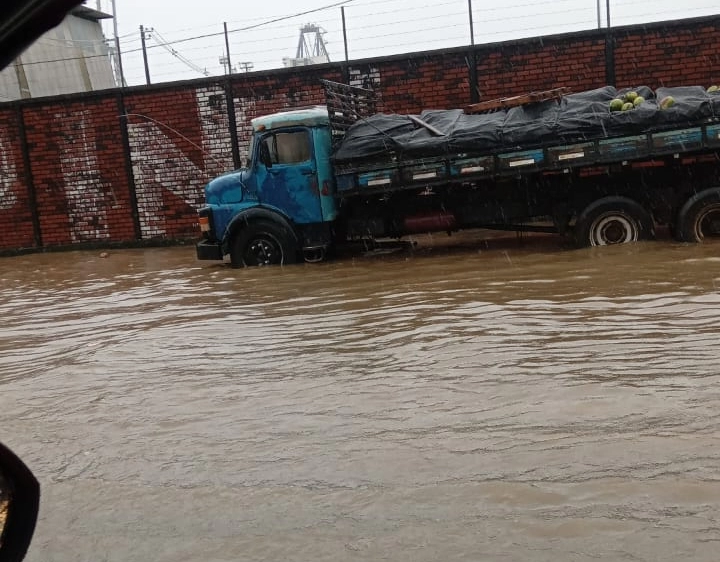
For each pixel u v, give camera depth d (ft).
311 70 49.42
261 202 36.91
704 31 44.68
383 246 39.01
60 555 9.71
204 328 23.54
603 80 46.01
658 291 22.99
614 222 33.47
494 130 33.63
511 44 46.65
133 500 11.21
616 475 10.69
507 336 19.06
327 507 10.46
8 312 30.27
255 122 36.76
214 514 10.55
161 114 52.21
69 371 19.42
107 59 83.87
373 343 19.61
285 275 33.65
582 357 16.62
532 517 9.68
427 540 9.32
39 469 12.75
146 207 53.52
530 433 12.53
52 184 54.44
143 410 15.60
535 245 36.63
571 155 32.91
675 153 31.99
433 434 12.86
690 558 8.43
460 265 32.07
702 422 12.40
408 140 34.71
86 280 38.60
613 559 8.54
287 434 13.46
